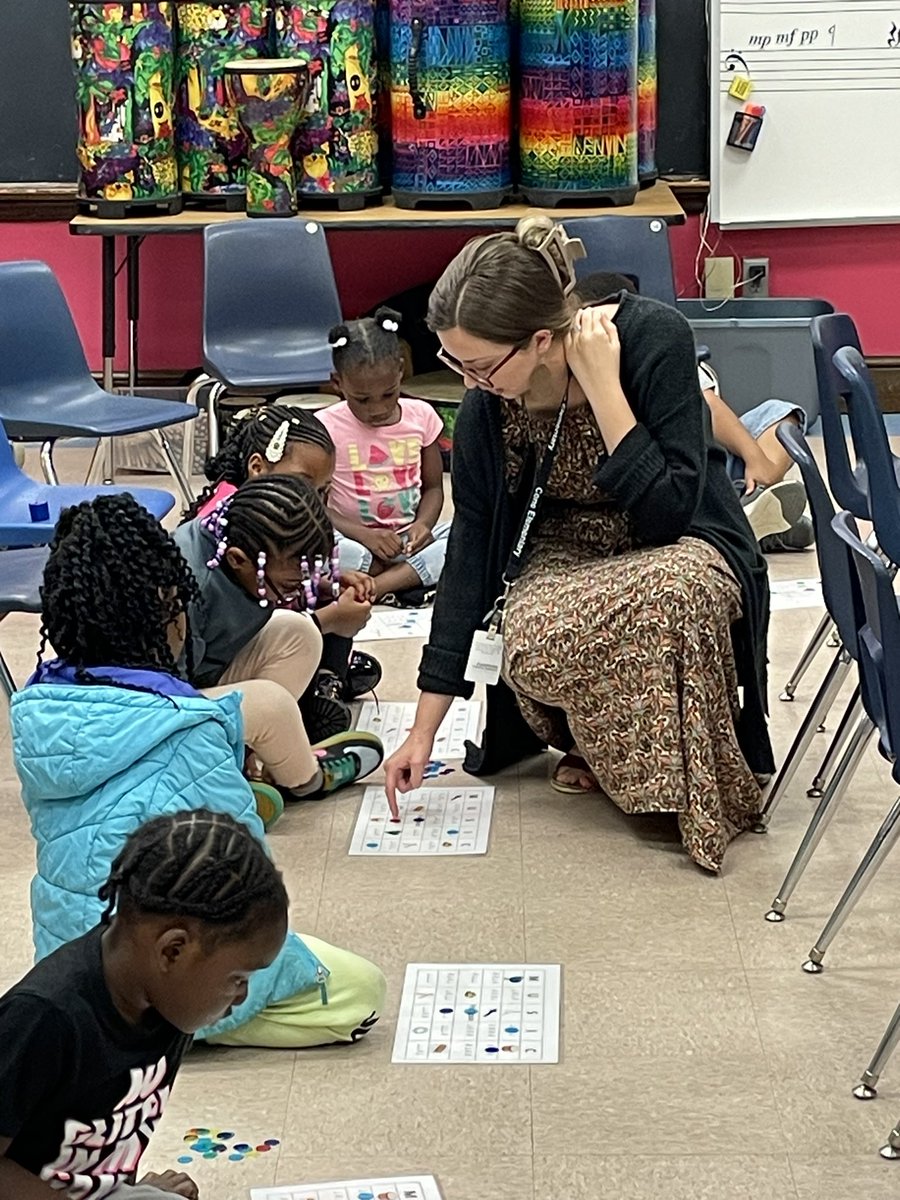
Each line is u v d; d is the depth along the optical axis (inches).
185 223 206.2
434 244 234.4
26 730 92.5
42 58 228.2
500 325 111.1
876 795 131.0
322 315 196.5
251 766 128.7
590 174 207.3
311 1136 91.1
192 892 63.5
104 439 209.3
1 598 129.0
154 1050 67.1
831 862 120.3
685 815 119.0
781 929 111.1
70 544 93.7
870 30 227.6
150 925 63.8
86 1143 67.0
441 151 207.6
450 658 124.7
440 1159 88.9
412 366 230.5
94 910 91.2
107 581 93.0
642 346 118.8
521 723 135.4
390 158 219.5
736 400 213.8
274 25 208.4
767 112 230.5
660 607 117.5
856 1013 101.3
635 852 122.2
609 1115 92.3
